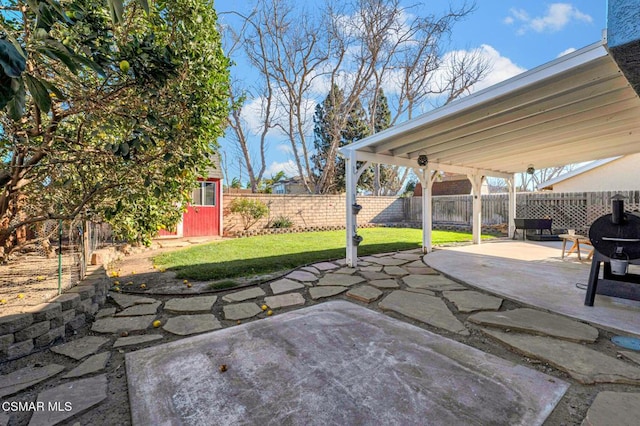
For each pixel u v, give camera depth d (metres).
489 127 4.75
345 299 3.95
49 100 1.45
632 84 1.91
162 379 2.13
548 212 10.59
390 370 2.21
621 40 1.45
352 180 5.90
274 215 13.05
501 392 1.94
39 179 3.37
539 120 4.54
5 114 2.36
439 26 14.59
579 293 3.99
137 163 2.76
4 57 1.07
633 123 4.75
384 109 20.41
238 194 12.34
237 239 10.34
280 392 1.96
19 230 5.06
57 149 2.72
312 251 7.50
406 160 6.97
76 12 2.04
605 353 2.43
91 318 3.29
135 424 1.68
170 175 2.97
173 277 4.96
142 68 2.30
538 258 6.52
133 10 2.70
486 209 12.70
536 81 3.40
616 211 3.38
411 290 4.22
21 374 2.24
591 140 5.79
